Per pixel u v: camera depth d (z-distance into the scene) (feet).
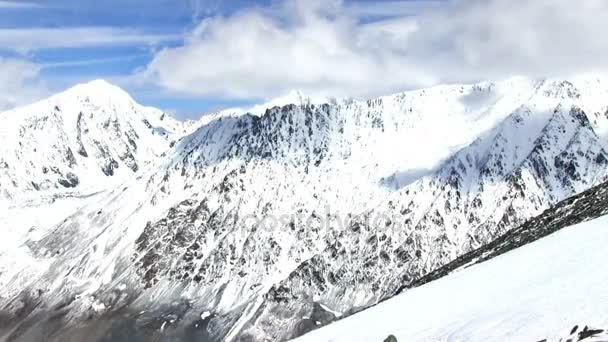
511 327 122.62
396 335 157.07
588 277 129.90
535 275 151.94
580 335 100.89
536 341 109.60
